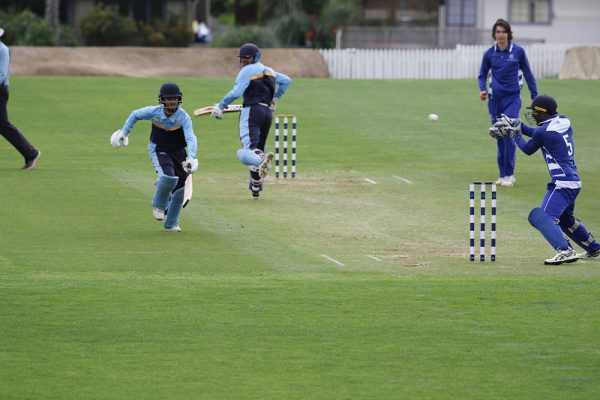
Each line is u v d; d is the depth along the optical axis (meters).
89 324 32.22
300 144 78.44
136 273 39.47
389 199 57.38
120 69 117.31
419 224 50.56
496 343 30.64
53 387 26.70
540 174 66.94
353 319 33.00
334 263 41.84
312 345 30.31
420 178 65.06
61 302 34.75
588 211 54.91
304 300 35.25
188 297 35.50
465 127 86.38
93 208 52.94
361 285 37.53
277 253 43.59
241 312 33.69
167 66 118.69
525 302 35.28
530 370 28.28
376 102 98.50
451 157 74.25
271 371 28.02
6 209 52.31
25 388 26.59
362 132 83.81
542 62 134.75
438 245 45.81
